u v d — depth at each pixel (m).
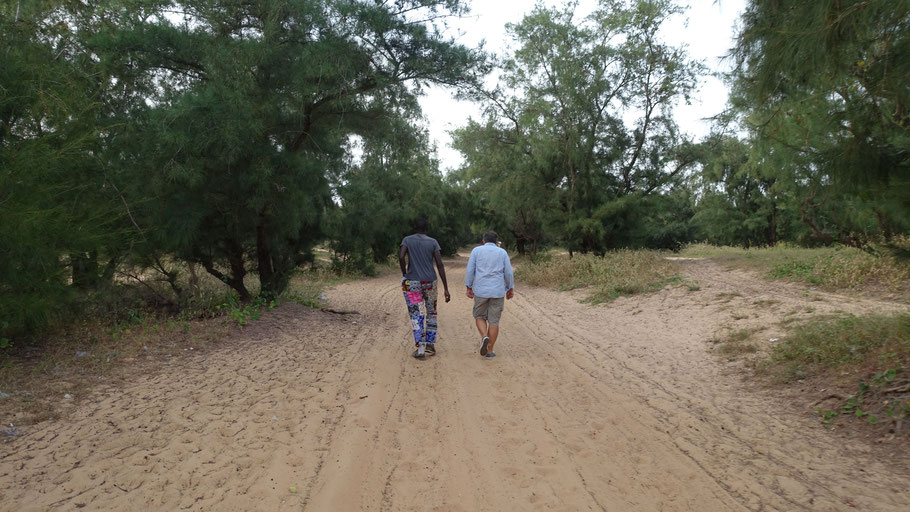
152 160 7.53
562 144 20.92
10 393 4.58
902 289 8.94
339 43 8.76
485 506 3.15
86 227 6.42
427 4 8.91
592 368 6.47
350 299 14.29
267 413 4.57
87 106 6.47
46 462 3.41
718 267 16.03
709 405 4.91
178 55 8.53
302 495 3.20
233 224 9.29
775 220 28.97
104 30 8.13
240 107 7.97
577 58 20.86
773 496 3.19
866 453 3.66
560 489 3.36
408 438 4.21
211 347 6.83
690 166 21.92
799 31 3.92
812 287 10.58
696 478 3.47
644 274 14.45
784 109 4.94
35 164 5.56
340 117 9.98
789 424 4.32
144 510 2.91
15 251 5.38
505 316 11.21
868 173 4.31
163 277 9.36
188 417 4.35
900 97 3.80
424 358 6.98
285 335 8.05
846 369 4.98
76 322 7.22
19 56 6.04
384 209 21.64
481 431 4.37
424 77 9.74
